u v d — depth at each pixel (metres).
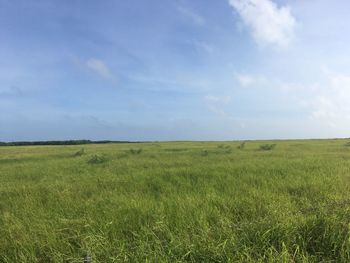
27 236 5.32
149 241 4.91
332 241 4.55
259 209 6.51
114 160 18.52
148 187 9.45
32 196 8.68
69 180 11.39
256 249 4.48
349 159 16.17
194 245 4.58
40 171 14.46
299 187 8.66
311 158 16.77
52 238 5.20
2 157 25.42
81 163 17.69
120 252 4.51
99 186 9.95
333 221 4.91
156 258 4.30
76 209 6.95
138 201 7.21
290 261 4.19
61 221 5.96
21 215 6.80
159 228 5.23
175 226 5.53
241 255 4.23
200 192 8.33
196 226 5.41
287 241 4.64
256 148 29.00
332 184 8.91
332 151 23.14
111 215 6.11
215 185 9.28
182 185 9.38
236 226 5.23
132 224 5.77
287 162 14.50
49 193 8.99
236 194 7.89
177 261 4.23
